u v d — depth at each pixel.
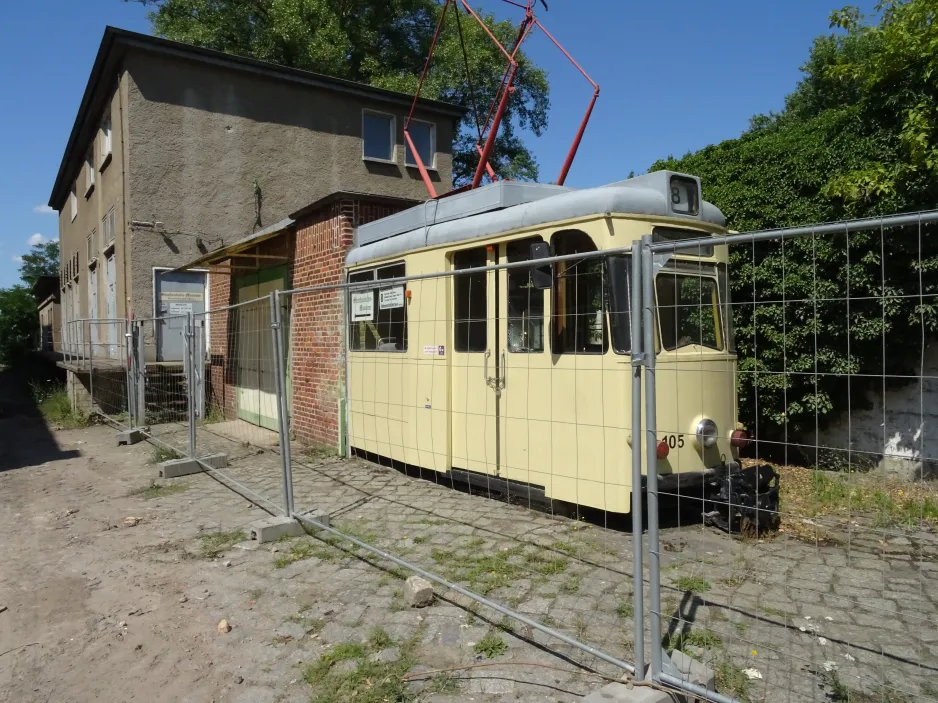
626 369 5.09
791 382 8.12
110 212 15.51
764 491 5.32
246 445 9.74
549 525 5.62
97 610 4.32
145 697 3.30
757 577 4.47
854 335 7.59
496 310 6.12
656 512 2.94
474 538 5.36
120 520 6.28
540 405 5.71
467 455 6.48
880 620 3.85
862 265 7.47
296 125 16.22
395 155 18.05
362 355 8.16
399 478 7.50
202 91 14.80
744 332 8.58
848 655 3.44
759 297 8.48
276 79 15.83
